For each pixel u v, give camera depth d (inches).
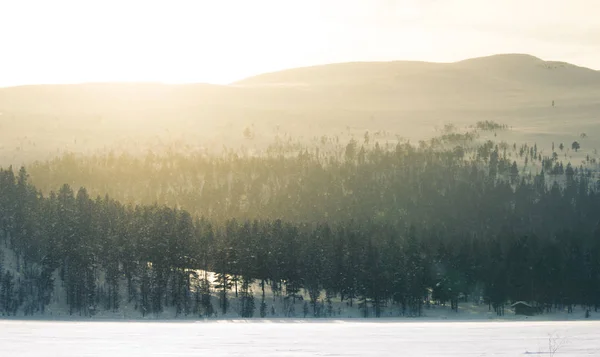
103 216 5698.8
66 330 2431.1
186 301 5255.9
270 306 5359.3
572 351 1729.8
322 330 2491.4
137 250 5354.3
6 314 4852.4
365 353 1708.9
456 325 2910.9
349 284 5492.1
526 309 5541.3
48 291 5206.7
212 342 1958.7
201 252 5649.6
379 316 5255.9
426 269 5669.3
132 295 5334.6
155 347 1823.3
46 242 5457.7
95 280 5433.1
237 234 5679.1
